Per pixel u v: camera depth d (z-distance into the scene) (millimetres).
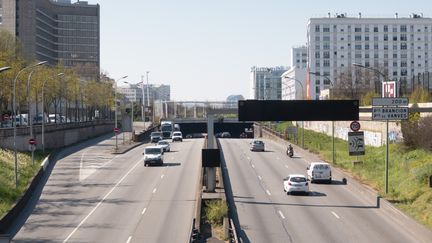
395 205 40656
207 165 47062
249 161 77250
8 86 75750
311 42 189375
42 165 63469
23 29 199625
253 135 161000
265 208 42594
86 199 46688
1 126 88062
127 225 36281
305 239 32469
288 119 44750
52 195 49000
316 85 189125
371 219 38344
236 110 50750
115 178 59344
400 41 188500
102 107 163125
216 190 47750
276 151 93375
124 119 109000
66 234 33969
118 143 108250
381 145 76812
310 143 100625
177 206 42906
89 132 124000
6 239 20891
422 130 59844
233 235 31516
